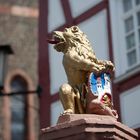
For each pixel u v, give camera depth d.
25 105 19.64
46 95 10.93
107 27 10.02
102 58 9.96
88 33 10.47
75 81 4.25
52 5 11.54
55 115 10.58
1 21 20.33
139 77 8.90
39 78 11.22
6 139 19.17
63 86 4.24
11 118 19.52
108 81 4.21
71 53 4.29
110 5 10.05
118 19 9.88
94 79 4.15
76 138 3.84
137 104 8.85
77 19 10.79
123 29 9.74
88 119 3.86
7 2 20.67
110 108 4.15
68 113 4.11
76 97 4.20
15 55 19.92
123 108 9.09
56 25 11.30
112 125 3.86
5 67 8.93
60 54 10.87
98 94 4.12
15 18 20.47
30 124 19.45
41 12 11.77
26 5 20.70
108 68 4.17
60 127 3.93
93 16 10.42
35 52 20.03
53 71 10.95
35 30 20.34
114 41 9.75
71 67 4.27
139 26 9.50
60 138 3.90
